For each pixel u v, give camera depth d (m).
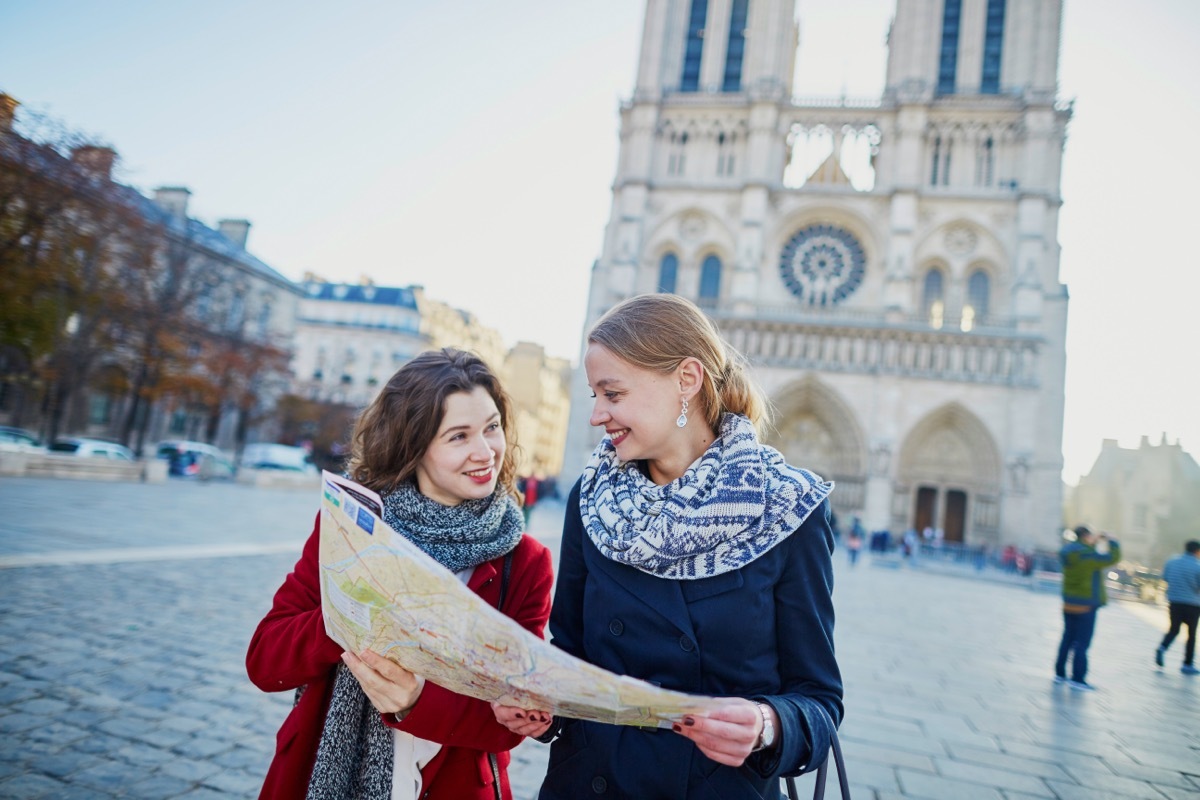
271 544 16.31
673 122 53.19
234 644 7.70
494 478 2.43
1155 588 28.88
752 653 2.02
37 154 30.14
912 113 49.12
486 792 2.36
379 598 1.75
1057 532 43.12
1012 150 48.53
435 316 91.94
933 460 46.56
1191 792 6.27
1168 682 11.43
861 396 46.28
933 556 44.00
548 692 1.69
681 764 1.98
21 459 25.19
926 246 48.34
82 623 7.84
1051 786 6.16
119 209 34.88
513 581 2.45
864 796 5.68
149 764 4.79
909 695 9.00
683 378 2.18
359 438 2.54
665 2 54.38
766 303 49.22
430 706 1.98
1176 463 65.94
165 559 12.58
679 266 51.59
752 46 52.94
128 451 37.22
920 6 50.50
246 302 58.69
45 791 4.29
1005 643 13.99
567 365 149.38
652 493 2.13
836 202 50.06
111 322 38.00
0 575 9.66
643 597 2.06
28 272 30.67
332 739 2.21
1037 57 48.84
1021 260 46.09
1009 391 44.75
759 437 2.34
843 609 16.72
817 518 2.15
